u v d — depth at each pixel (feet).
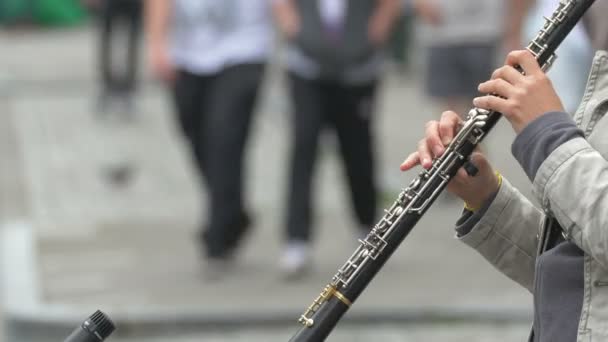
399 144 94.84
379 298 53.93
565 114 19.88
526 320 52.06
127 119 109.81
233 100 57.21
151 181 83.10
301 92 57.26
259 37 57.82
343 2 56.70
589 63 46.03
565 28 20.85
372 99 58.39
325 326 21.30
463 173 22.39
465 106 72.69
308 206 57.26
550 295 20.20
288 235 57.26
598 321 19.56
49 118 111.45
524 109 19.94
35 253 63.77
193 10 57.31
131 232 68.44
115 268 60.44
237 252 61.98
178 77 58.39
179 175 84.99
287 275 57.00
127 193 79.56
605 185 18.99
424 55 73.20
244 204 58.29
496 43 71.26
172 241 66.18
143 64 144.05
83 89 127.65
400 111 111.96
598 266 19.67
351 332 51.31
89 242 66.23
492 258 22.91
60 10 193.67
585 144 19.49
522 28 70.38
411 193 21.56
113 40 122.01
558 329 19.97
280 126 104.63
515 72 20.26
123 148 95.55
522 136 19.85
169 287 56.70
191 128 60.08
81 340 22.20
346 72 56.70
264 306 53.01
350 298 21.39
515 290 55.36
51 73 140.26
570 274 20.02
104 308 53.26
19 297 55.52
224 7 57.16
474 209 22.90
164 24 58.03
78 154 93.66
